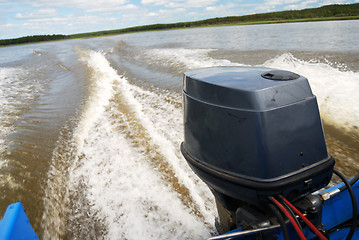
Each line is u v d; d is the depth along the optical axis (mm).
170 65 7191
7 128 3473
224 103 947
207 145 1049
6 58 15508
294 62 5766
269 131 866
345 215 1270
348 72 4328
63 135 3139
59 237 1694
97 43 18375
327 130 2762
